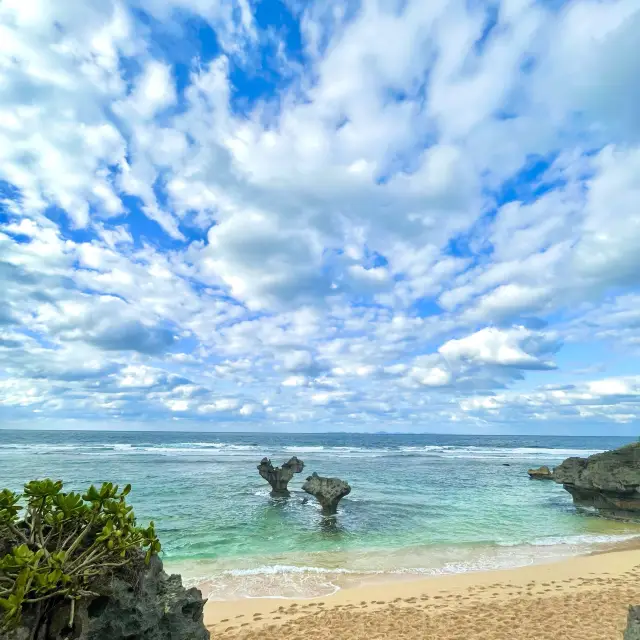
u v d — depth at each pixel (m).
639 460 24.86
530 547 17.44
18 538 3.86
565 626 9.74
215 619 10.55
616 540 18.66
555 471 28.30
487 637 9.30
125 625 3.78
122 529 3.85
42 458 57.81
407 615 10.60
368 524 21.77
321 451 84.12
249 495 30.17
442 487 35.78
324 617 10.56
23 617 3.27
